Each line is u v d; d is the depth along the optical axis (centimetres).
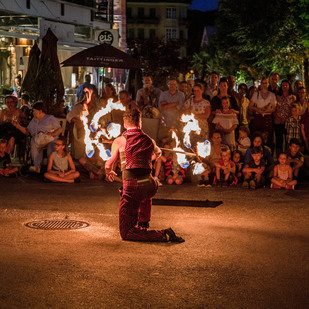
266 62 3644
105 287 507
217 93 1280
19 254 604
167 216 813
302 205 911
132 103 1224
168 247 643
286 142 1240
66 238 675
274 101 1248
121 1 3891
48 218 786
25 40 2342
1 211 830
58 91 1422
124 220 666
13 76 2355
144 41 6081
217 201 935
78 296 483
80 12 2573
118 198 959
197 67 6325
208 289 506
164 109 1230
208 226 752
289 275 549
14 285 508
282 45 3378
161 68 6050
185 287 510
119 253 614
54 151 1157
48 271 548
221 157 1109
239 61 4697
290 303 476
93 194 995
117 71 3347
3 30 2217
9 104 1291
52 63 1444
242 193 1026
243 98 1291
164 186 1104
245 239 685
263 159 1103
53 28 2255
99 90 2236
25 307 457
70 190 1032
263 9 3481
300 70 3522
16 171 1184
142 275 541
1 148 1177
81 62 1438
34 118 1198
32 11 2228
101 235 693
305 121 1236
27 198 941
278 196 997
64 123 1318
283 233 719
